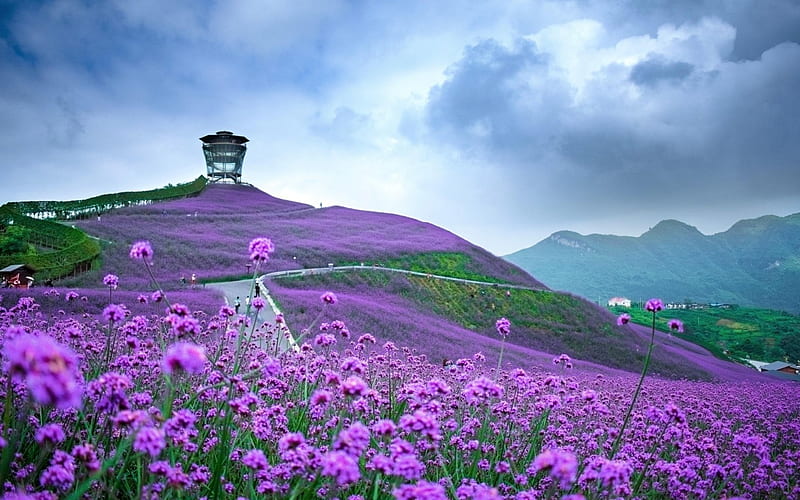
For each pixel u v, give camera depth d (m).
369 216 123.12
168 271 58.84
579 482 5.41
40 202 88.62
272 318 33.94
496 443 7.36
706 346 93.88
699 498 6.29
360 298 54.97
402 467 3.73
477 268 88.62
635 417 10.16
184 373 6.34
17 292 33.00
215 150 145.38
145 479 4.72
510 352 43.22
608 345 60.75
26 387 4.98
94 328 14.17
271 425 6.19
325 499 4.94
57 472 3.73
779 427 14.22
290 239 86.75
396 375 10.24
